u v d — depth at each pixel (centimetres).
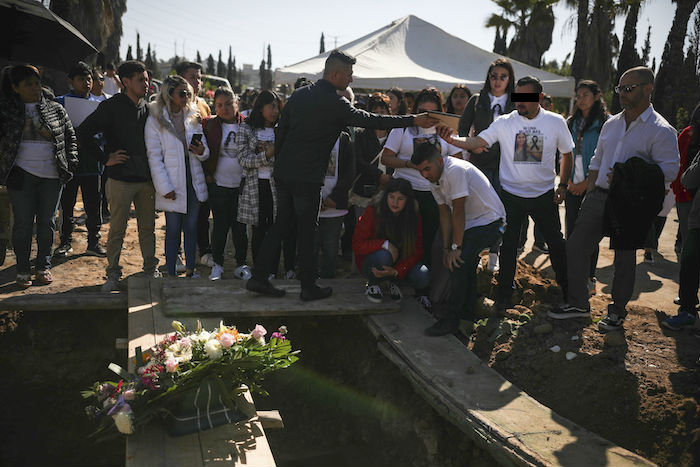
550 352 404
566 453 290
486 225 414
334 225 519
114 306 462
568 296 448
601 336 416
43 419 460
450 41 1238
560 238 451
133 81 465
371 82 1101
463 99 631
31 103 471
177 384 299
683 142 542
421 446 388
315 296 458
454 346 410
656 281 596
